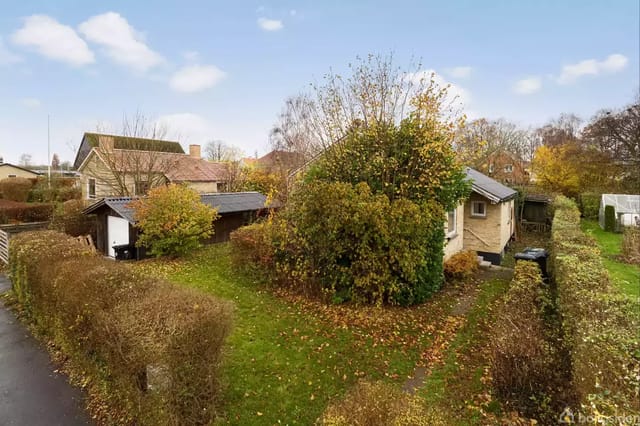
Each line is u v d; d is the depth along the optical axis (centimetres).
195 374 362
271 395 451
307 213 746
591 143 2947
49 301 588
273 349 571
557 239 902
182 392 350
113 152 1955
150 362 335
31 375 518
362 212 682
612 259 1196
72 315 480
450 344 600
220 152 5116
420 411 271
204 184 2431
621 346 293
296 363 529
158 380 343
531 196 2314
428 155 784
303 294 825
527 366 390
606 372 267
